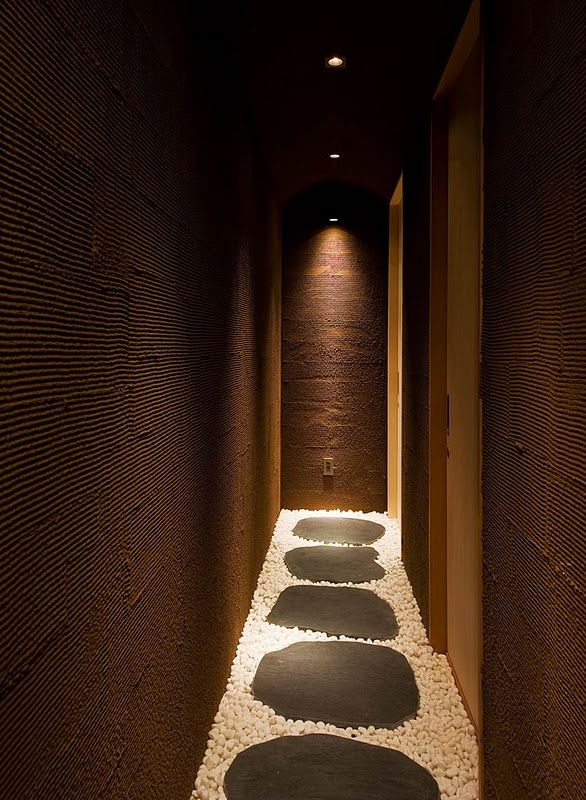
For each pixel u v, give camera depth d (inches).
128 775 50.2
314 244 203.0
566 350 45.6
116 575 47.7
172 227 64.5
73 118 39.8
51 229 36.8
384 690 100.7
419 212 130.4
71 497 39.6
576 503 43.6
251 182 127.1
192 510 74.8
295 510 207.5
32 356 34.5
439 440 115.3
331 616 128.6
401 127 132.9
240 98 111.0
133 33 51.6
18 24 32.7
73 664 39.4
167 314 62.7
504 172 62.5
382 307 202.5
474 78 93.0
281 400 205.3
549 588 49.0
